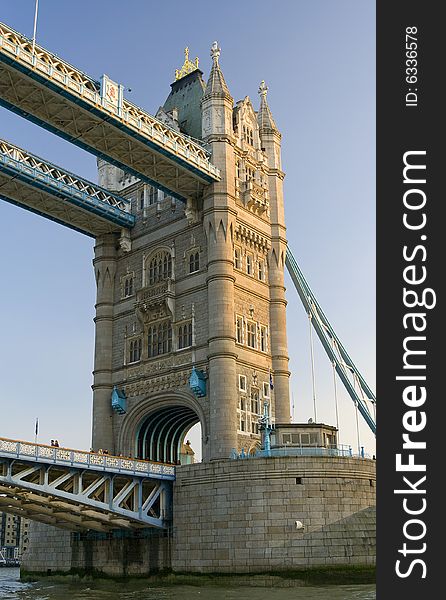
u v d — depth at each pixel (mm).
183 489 54500
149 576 54812
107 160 60344
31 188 61875
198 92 71625
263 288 66500
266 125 73000
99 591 48062
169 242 66812
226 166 63969
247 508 50500
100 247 71875
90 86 54188
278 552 48719
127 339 67625
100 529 56406
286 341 66312
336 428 57062
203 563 51406
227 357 58312
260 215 68125
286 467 50656
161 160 59562
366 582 47812
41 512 52250
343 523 49719
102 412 66188
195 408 59469
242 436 58281
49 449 45812
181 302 63719
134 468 52000
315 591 43438
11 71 48812
